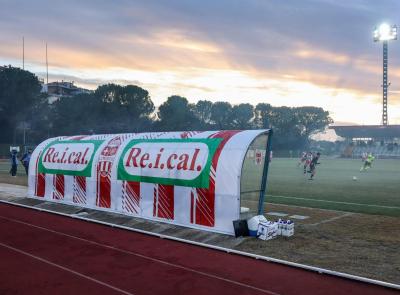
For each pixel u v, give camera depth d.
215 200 13.38
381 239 12.45
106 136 18.56
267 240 12.40
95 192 17.41
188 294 8.34
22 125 77.44
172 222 14.48
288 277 9.34
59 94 111.00
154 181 15.15
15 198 21.00
